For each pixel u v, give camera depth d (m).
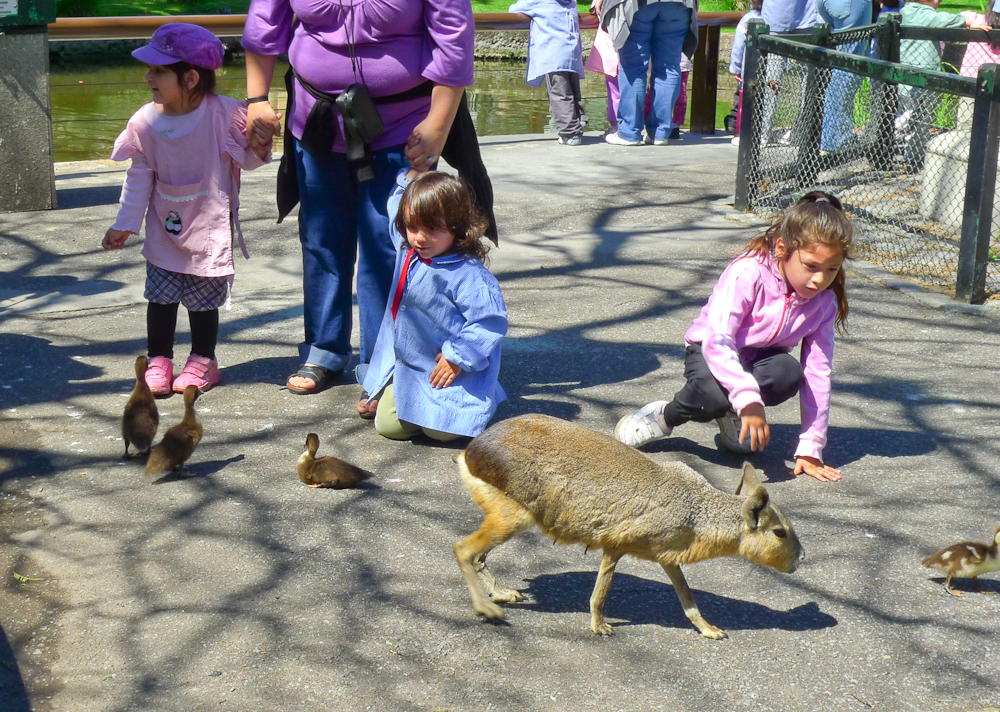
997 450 4.48
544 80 11.55
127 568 3.53
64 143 12.02
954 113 8.41
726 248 7.54
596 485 3.04
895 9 10.15
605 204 8.67
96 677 2.97
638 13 10.74
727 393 4.08
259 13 4.75
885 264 7.13
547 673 3.01
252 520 3.86
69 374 5.19
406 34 4.56
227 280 5.04
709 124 12.38
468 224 4.21
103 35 9.78
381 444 4.53
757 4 11.27
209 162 4.86
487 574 3.35
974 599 3.44
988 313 6.16
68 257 7.16
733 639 3.20
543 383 5.22
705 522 3.08
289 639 3.15
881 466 4.35
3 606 3.30
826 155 9.05
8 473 4.18
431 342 4.33
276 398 5.00
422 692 2.91
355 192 4.89
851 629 3.26
